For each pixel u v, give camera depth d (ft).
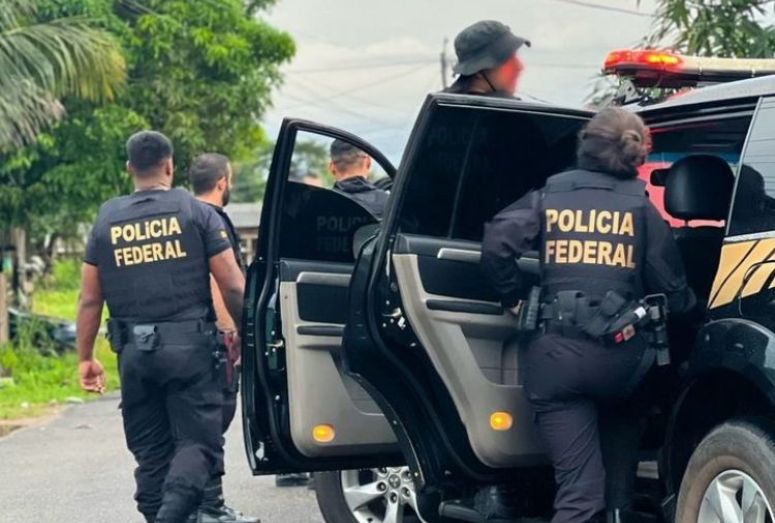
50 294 92.94
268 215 16.63
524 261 14.89
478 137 14.98
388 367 14.92
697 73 16.80
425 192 14.84
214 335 18.17
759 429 13.07
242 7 70.85
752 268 13.19
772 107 13.84
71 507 24.93
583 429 14.03
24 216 59.82
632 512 14.82
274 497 25.43
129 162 18.53
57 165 59.47
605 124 14.19
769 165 13.48
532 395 14.19
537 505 15.58
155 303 17.84
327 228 17.01
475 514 15.51
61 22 49.52
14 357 54.39
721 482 13.38
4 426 39.73
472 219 15.28
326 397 16.22
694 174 14.52
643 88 17.22
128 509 24.53
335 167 20.10
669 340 14.70
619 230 13.94
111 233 17.99
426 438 15.01
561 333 13.88
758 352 12.73
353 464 16.67
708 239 15.40
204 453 18.08
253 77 70.49
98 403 47.01
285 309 16.20
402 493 18.47
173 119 67.26
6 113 46.01
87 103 58.85
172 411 18.19
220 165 22.18
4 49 46.42
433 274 14.40
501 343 14.79
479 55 15.93
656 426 15.05
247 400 16.81
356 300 14.92
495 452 14.52
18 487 27.55
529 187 15.62
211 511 20.36
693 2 30.45
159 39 66.08
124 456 31.94
